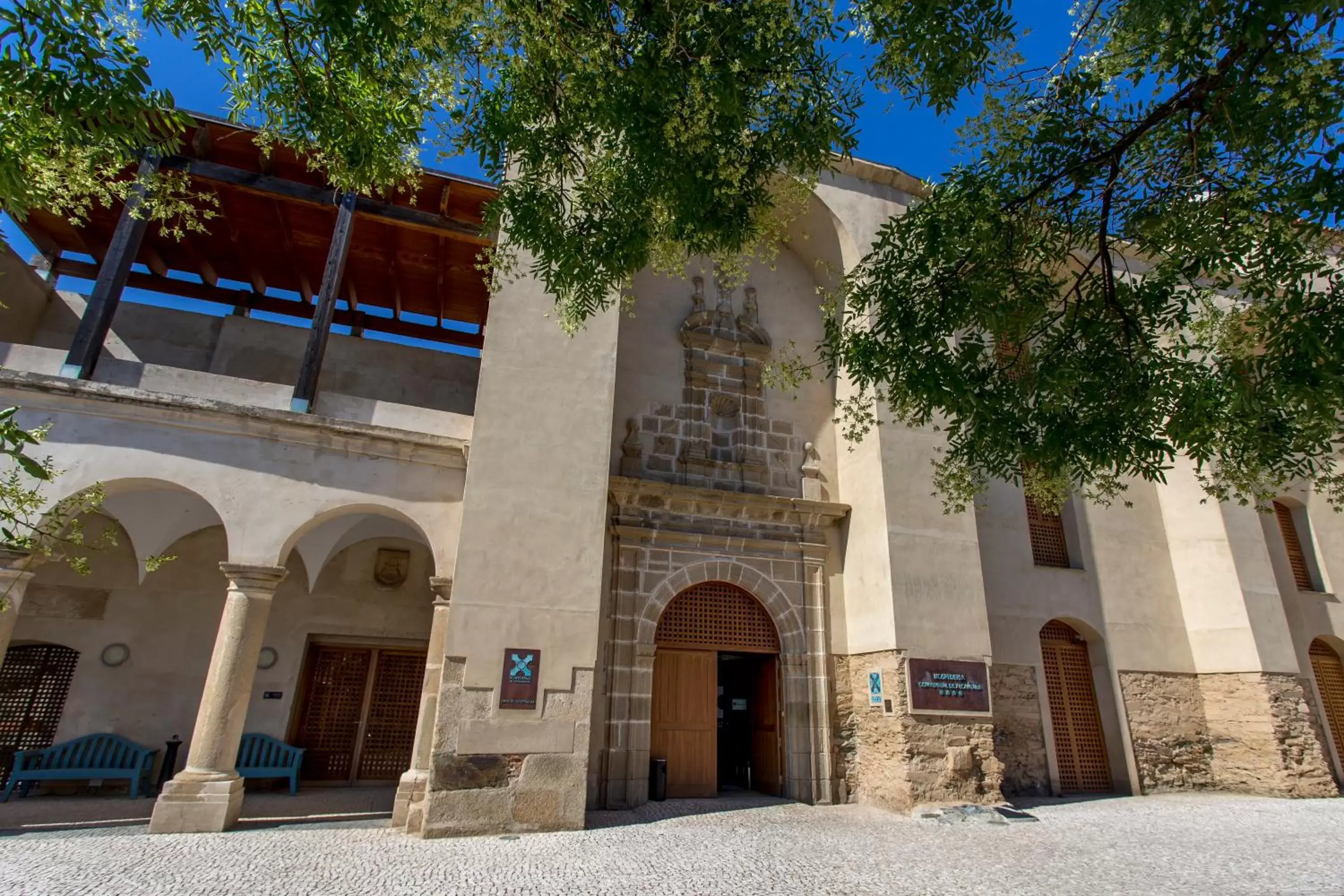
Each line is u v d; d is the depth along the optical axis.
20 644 11.89
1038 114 6.18
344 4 4.58
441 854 7.64
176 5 4.81
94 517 12.41
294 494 9.76
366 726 13.49
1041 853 7.93
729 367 13.64
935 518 12.23
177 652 12.49
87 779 11.16
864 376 7.02
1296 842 8.53
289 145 5.96
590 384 10.86
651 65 5.27
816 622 12.30
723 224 6.60
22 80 4.29
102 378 9.79
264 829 8.79
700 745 11.65
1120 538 14.41
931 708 10.97
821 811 10.62
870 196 14.38
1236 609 13.60
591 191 6.75
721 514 12.39
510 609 9.46
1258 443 6.41
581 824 9.01
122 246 10.24
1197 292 6.66
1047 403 6.52
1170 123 5.79
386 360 14.76
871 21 5.50
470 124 6.27
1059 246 7.12
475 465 9.94
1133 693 13.34
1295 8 4.16
